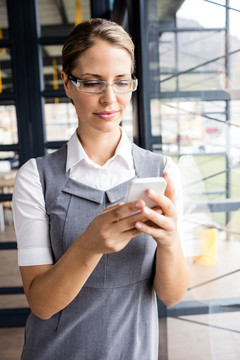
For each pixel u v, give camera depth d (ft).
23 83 6.60
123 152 2.17
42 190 2.13
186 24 2.85
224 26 2.22
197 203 3.02
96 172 2.15
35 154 6.87
